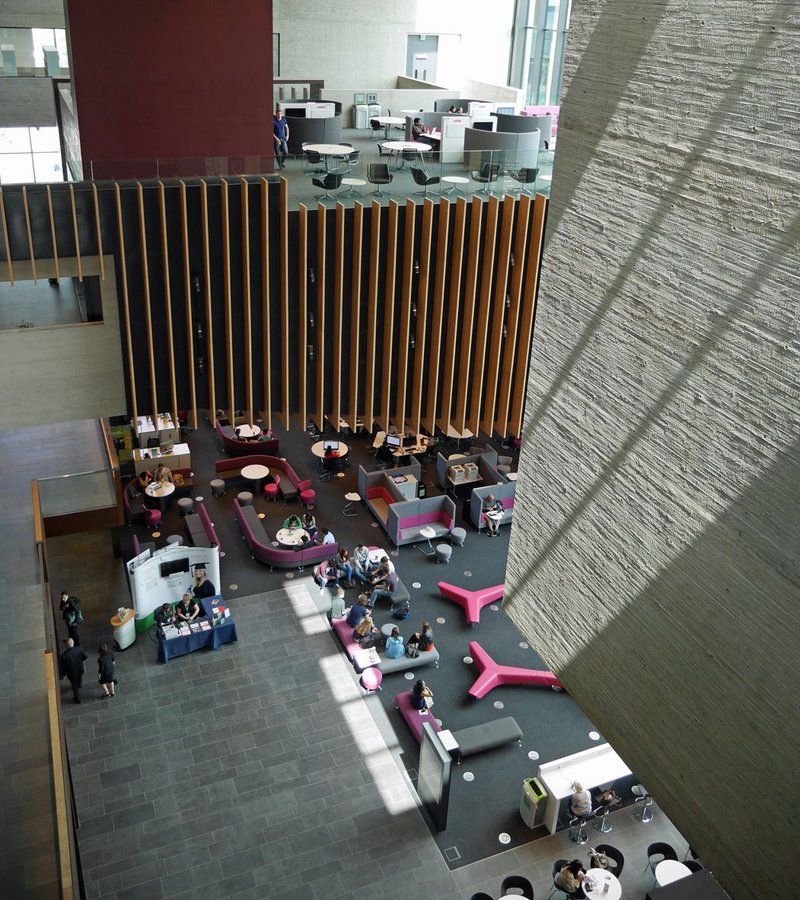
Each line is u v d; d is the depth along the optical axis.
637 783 12.73
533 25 30.64
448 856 11.83
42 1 23.02
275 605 16.62
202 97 14.30
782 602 2.90
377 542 18.88
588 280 3.86
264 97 14.66
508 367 16.08
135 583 15.38
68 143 17.25
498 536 19.34
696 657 3.43
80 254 13.14
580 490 4.17
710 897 7.45
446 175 15.15
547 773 12.35
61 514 15.53
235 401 15.23
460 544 18.88
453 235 15.23
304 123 20.38
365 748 13.48
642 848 12.18
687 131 3.11
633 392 3.64
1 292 15.49
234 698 14.30
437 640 16.00
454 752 13.18
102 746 13.23
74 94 13.95
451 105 25.94
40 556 13.12
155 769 12.89
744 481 3.03
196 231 13.80
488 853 11.91
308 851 11.78
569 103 3.84
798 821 2.93
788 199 2.68
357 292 14.98
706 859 3.52
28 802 8.85
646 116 3.33
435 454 22.12
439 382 16.55
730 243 2.96
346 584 17.20
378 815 12.38
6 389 13.84
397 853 11.83
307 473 21.33
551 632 4.68
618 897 10.70
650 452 3.57
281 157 15.23
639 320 3.53
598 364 3.87
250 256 14.18
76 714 13.80
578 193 3.85
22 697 10.45
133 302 13.80
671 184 3.23
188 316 14.05
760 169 2.78
